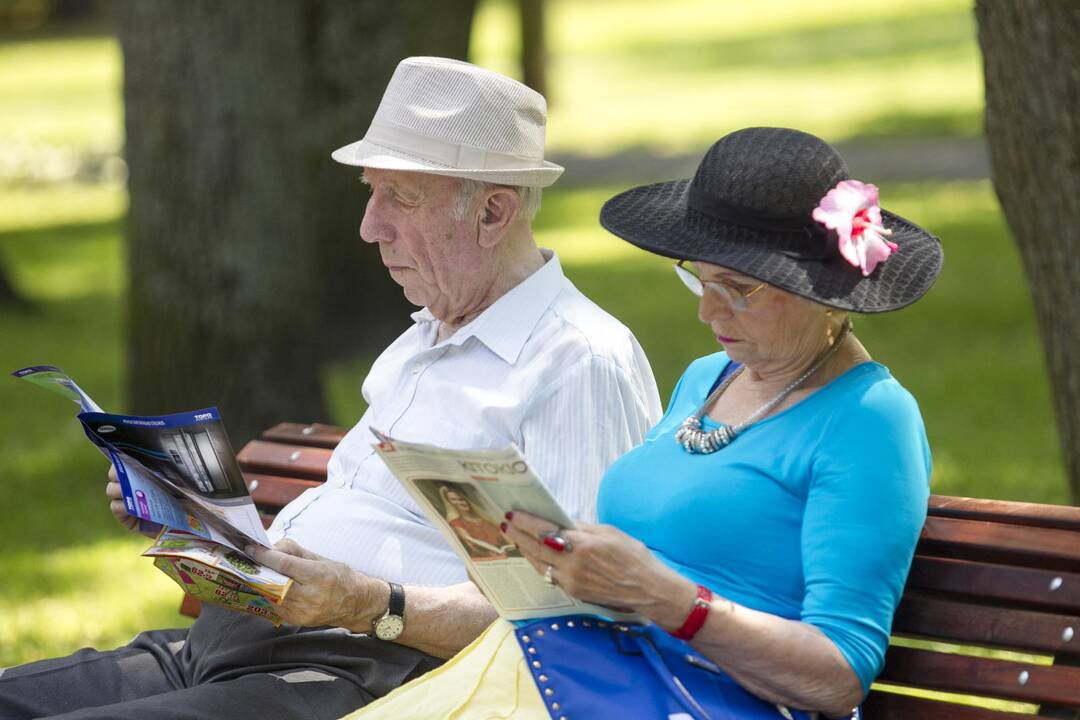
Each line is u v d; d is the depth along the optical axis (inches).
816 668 253.4
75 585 606.5
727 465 278.5
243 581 280.1
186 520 298.7
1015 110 411.2
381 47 1016.9
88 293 1336.1
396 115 327.6
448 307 332.8
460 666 279.1
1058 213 411.5
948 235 1350.9
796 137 277.0
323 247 1039.6
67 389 303.6
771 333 275.6
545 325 320.5
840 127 2022.6
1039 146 408.8
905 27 3046.3
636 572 253.1
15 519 714.2
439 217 324.8
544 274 327.6
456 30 1028.5
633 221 287.7
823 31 3161.9
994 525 289.7
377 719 275.7
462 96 323.3
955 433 791.7
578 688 266.4
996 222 1385.3
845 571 259.0
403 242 329.4
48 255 1515.7
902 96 2240.4
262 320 765.3
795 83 2527.1
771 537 272.1
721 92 2498.8
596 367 311.7
